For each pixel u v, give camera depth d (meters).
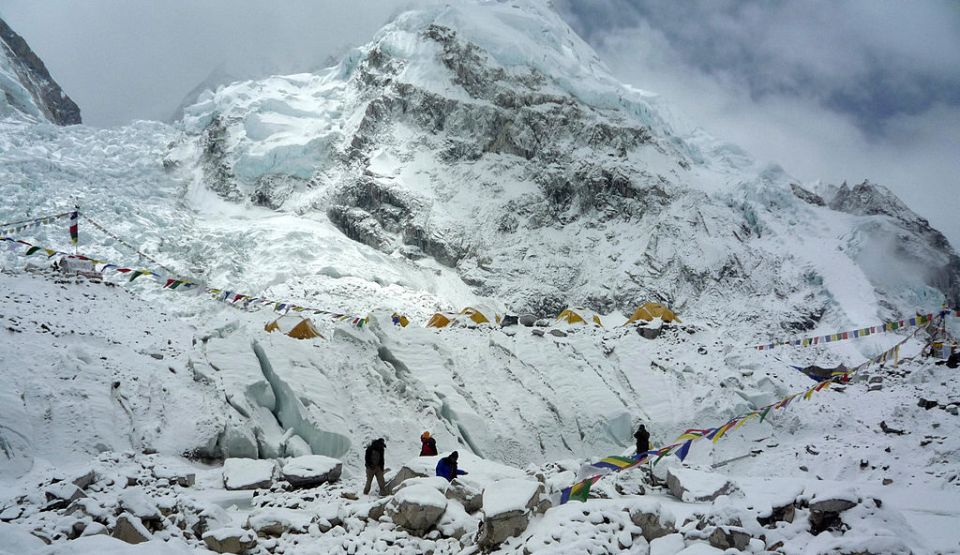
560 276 81.19
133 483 14.94
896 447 22.06
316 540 12.10
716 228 88.94
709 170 109.69
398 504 12.61
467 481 13.85
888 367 32.84
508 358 29.19
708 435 15.92
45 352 20.98
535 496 12.16
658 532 11.36
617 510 11.46
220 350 23.95
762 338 68.62
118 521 10.73
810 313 78.25
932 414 24.27
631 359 30.56
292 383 23.14
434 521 12.49
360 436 22.88
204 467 19.89
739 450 26.12
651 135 101.75
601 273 81.69
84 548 8.64
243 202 86.88
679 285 79.62
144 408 20.80
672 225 86.62
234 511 14.47
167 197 83.50
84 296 26.17
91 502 11.20
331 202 86.00
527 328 32.38
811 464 23.56
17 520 11.41
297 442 21.89
